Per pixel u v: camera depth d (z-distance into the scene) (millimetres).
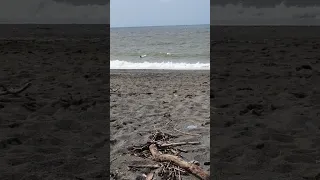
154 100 6492
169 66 14781
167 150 3617
